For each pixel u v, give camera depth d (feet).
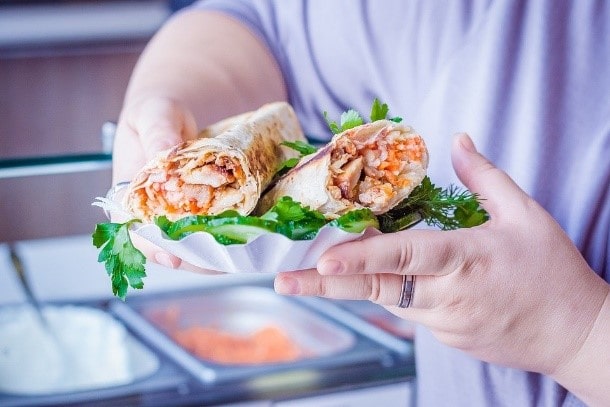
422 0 2.82
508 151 2.68
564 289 2.22
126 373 3.69
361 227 2.03
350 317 4.22
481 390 2.71
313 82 3.10
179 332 4.17
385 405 3.75
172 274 4.50
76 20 6.24
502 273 2.17
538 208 2.26
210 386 3.58
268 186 2.36
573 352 2.27
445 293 2.15
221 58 2.96
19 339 3.84
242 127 2.35
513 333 2.25
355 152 2.20
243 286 4.50
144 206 2.14
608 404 2.32
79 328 4.00
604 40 2.59
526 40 2.64
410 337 4.06
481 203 2.28
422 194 2.27
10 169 2.72
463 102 2.74
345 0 2.97
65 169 2.75
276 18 3.16
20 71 5.50
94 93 5.73
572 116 2.60
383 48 2.94
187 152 2.14
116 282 2.07
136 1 6.51
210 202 2.14
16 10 6.11
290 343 4.13
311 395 3.63
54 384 3.62
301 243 2.00
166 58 2.93
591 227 2.55
